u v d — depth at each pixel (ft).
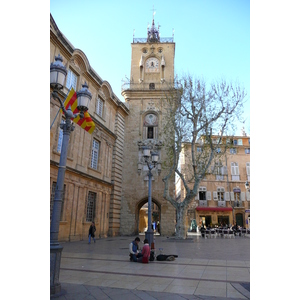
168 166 97.96
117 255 43.50
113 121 102.27
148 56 120.47
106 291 21.81
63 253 45.39
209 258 40.96
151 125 110.32
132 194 103.45
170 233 98.37
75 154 74.18
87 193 79.25
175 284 24.26
